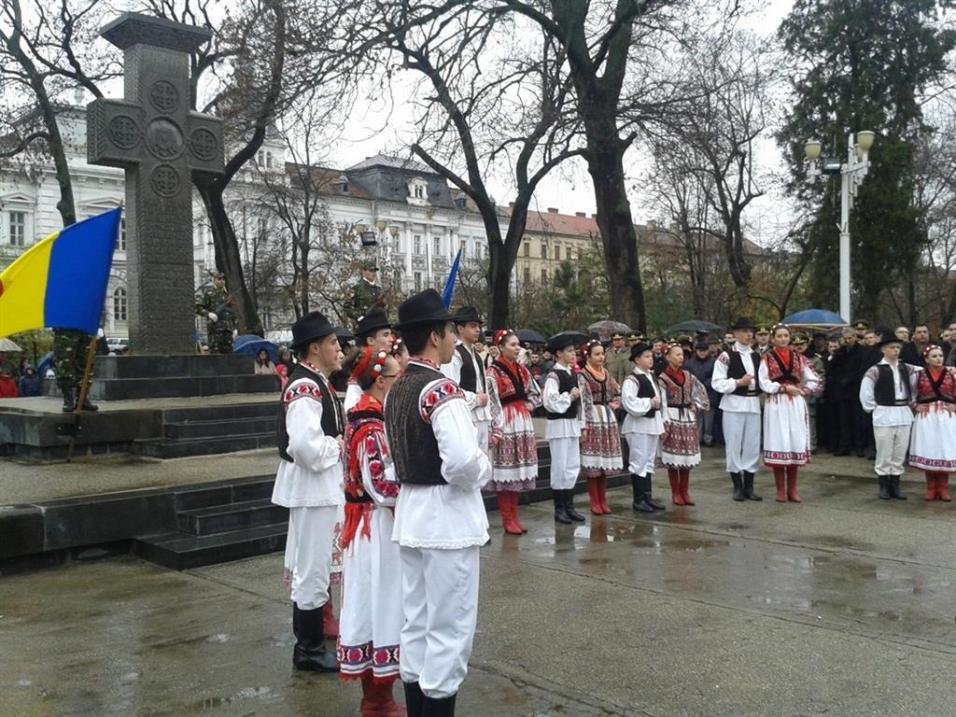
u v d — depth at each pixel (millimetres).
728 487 10602
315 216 49156
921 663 4555
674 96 17234
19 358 26078
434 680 3404
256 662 4684
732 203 27562
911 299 32125
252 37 16359
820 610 5539
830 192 25359
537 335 16594
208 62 20484
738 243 27453
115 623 5395
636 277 18375
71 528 6902
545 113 15977
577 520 8609
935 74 25688
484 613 5516
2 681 4441
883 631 5102
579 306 40844
